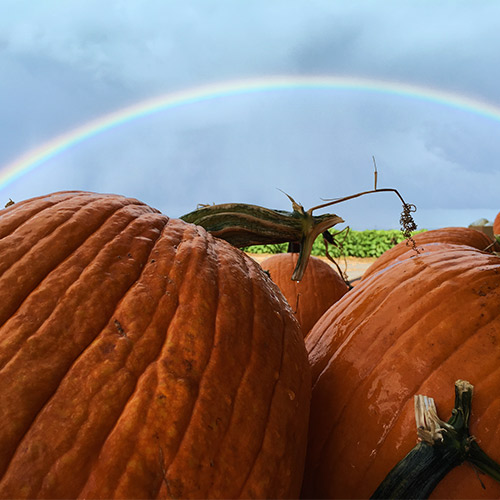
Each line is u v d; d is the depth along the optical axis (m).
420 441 0.35
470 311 0.40
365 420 0.39
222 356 0.33
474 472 0.35
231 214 0.50
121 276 0.34
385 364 0.40
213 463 0.31
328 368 0.44
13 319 0.31
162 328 0.33
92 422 0.29
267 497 0.32
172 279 0.35
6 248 0.34
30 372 0.30
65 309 0.32
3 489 0.27
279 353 0.36
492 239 1.04
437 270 0.44
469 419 0.36
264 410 0.33
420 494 0.35
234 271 0.38
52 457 0.28
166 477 0.29
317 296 0.97
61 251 0.34
